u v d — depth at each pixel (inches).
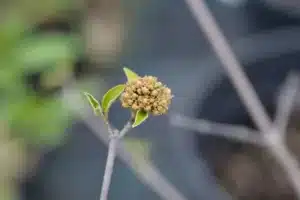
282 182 40.1
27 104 41.3
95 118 40.6
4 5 48.9
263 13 46.1
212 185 36.9
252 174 40.1
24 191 44.5
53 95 42.2
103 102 18.9
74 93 41.6
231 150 40.5
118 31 52.9
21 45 40.6
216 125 36.6
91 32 52.5
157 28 47.9
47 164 44.0
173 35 47.0
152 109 18.5
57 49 40.6
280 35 43.9
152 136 38.9
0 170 45.5
